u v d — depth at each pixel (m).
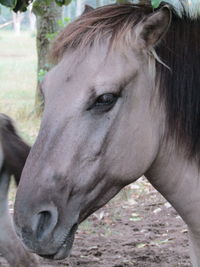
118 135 2.62
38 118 12.38
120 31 2.63
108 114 2.58
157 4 2.67
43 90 2.69
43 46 12.33
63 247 2.58
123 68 2.59
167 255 5.70
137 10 2.77
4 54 32.41
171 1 3.03
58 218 2.52
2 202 5.29
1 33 47.56
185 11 2.95
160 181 2.89
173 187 2.88
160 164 2.84
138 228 6.64
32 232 2.49
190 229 2.98
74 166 2.53
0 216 5.26
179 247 5.93
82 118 2.54
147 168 2.76
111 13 2.73
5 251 5.30
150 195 7.84
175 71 2.75
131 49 2.62
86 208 2.64
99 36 2.63
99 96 2.55
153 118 2.72
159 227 6.67
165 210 7.25
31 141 9.80
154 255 5.71
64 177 2.52
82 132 2.54
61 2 4.38
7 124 5.41
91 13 2.77
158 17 2.60
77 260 5.62
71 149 2.52
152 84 2.70
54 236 2.52
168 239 6.19
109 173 2.64
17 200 2.53
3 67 25.97
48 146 2.53
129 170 2.68
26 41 40.16
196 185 2.86
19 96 17.47
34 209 2.49
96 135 2.56
